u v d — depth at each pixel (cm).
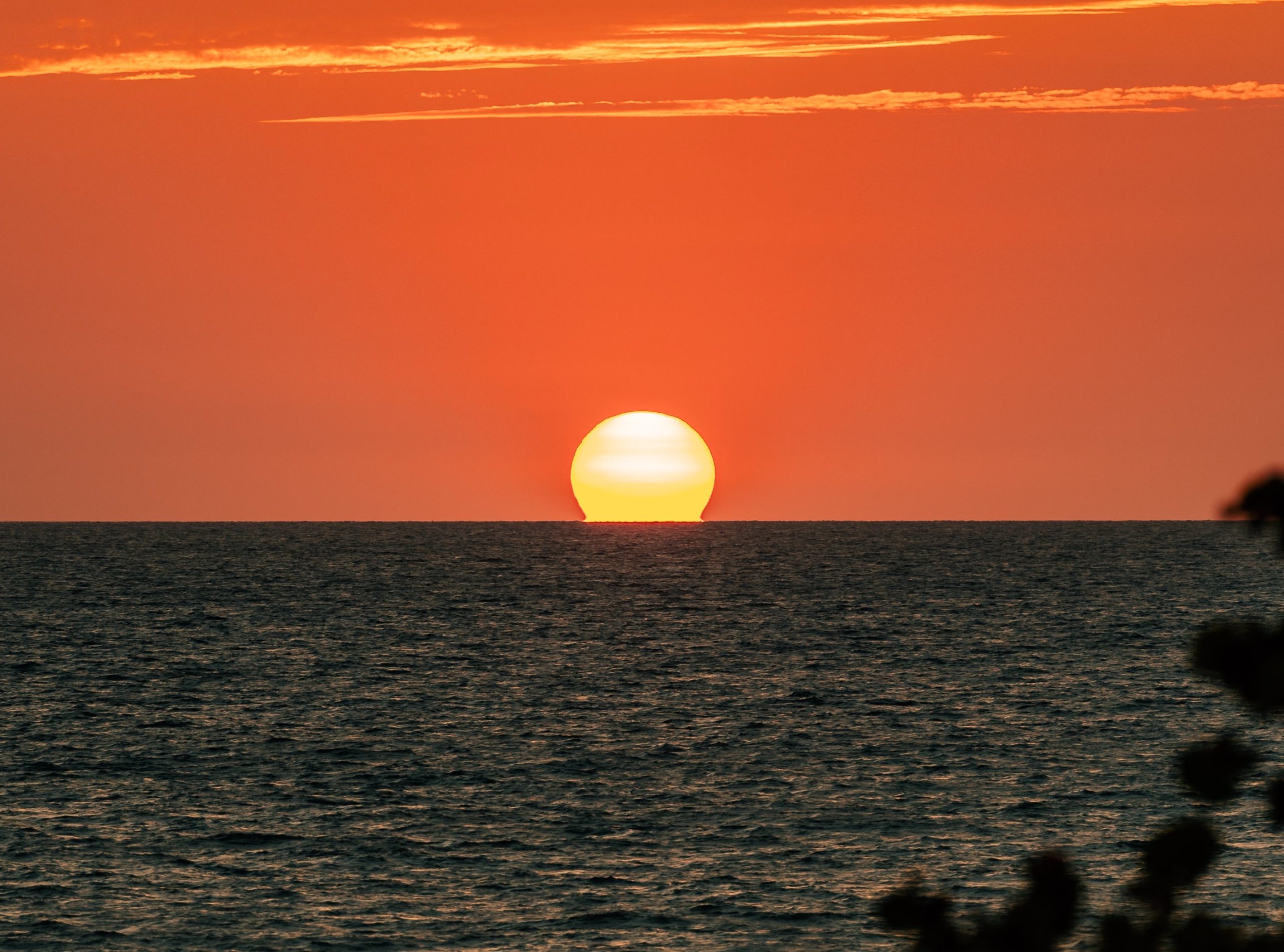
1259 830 15538
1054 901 4600
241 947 12256
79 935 12475
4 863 14400
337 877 14162
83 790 17500
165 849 15038
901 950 12319
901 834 15725
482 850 15112
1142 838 15512
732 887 13925
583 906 13375
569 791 17688
